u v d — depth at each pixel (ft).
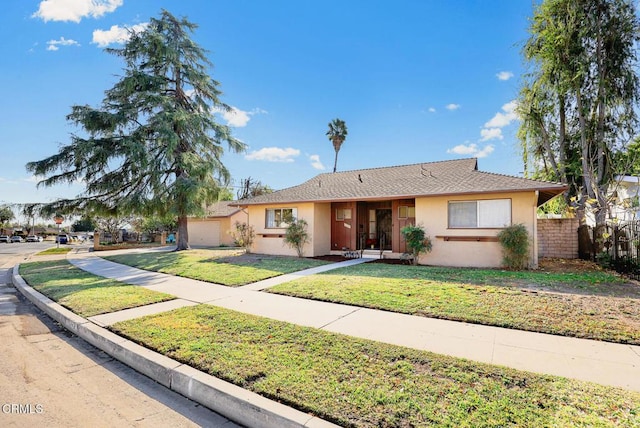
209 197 62.13
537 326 15.56
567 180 51.44
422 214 39.09
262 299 22.30
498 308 18.37
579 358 12.21
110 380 12.01
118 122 54.54
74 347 15.40
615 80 44.98
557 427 7.86
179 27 61.77
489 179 38.04
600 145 45.83
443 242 37.78
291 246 48.24
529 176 54.24
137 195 57.06
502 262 34.30
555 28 46.26
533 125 51.29
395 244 45.32
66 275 34.78
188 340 14.17
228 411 9.70
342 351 12.77
